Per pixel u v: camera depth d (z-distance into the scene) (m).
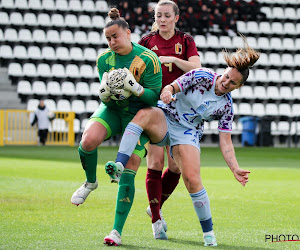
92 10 57.50
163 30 12.53
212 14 57.44
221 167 28.05
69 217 12.72
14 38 53.78
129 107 10.56
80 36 55.66
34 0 56.94
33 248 9.28
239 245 9.98
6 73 52.12
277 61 57.94
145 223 12.28
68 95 51.94
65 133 49.62
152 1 57.38
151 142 10.77
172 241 10.34
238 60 9.94
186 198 16.53
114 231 9.79
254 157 36.50
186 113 10.53
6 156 33.44
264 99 55.75
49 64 53.97
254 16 59.75
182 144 10.40
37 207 14.09
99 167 26.25
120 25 10.20
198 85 10.44
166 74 12.62
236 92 54.88
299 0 61.88
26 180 20.38
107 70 10.67
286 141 54.41
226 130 10.77
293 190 19.12
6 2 56.00
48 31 55.06
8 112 48.19
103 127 10.41
